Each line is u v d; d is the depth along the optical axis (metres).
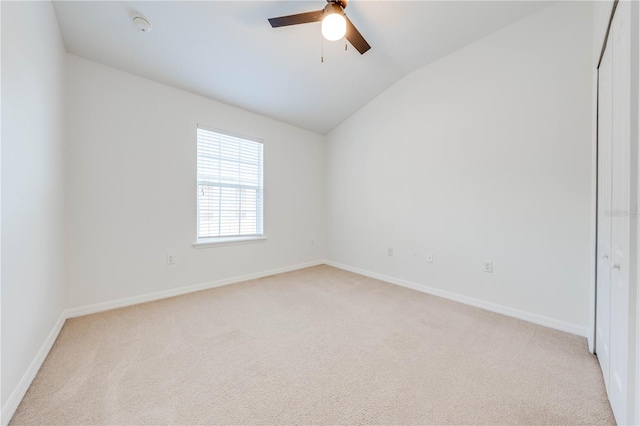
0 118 1.14
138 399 1.29
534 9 2.13
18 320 1.30
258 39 2.33
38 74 1.57
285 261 3.89
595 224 1.76
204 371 1.52
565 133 2.03
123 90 2.47
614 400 1.20
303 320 2.22
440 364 1.60
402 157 3.19
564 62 2.03
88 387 1.37
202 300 2.67
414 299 2.73
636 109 1.01
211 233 3.13
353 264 3.89
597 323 1.69
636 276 0.99
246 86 2.94
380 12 2.21
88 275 2.30
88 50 2.21
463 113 2.61
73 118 2.21
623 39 1.16
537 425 1.16
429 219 2.92
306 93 3.23
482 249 2.50
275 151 3.75
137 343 1.82
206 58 2.46
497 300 2.41
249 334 1.97
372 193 3.58
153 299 2.66
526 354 1.71
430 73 2.86
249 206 3.49
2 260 1.16
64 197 2.15
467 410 1.24
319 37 2.38
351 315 2.32
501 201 2.37
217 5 1.98
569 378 1.47
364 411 1.23
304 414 1.21
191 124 2.92
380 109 3.43
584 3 1.94
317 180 4.32
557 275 2.09
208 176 3.09
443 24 2.33
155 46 2.26
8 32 1.21
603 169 1.59
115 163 2.43
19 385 1.28
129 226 2.52
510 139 2.31
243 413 1.21
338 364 1.60
